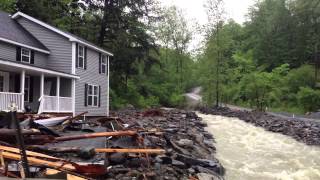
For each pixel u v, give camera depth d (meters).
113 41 40.09
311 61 61.75
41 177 7.81
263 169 14.40
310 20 63.00
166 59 68.44
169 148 13.59
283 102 49.00
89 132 13.73
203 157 14.30
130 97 45.94
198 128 22.64
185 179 10.51
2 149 8.57
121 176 9.22
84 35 40.00
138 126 17.72
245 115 33.72
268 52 65.75
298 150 18.22
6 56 21.69
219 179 11.88
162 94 56.97
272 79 47.19
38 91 24.06
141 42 41.97
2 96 17.95
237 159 15.80
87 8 40.69
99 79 28.55
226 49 47.59
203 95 49.16
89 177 8.41
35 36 25.45
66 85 24.58
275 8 68.88
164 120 24.53
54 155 9.70
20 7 36.34
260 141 20.34
